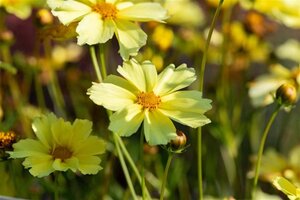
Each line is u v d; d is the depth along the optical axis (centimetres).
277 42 86
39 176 41
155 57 63
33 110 65
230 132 62
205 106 41
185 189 64
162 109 42
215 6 65
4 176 57
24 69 66
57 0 43
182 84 43
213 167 65
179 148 42
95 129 66
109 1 44
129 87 43
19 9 59
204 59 44
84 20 43
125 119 41
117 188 62
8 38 62
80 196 62
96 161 43
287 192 41
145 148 59
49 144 43
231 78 70
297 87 64
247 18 68
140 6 44
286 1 62
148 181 61
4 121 64
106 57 65
